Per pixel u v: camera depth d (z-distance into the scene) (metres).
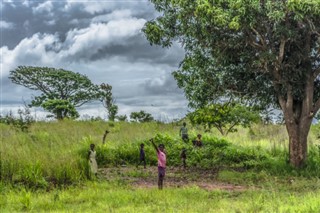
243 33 18.66
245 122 30.55
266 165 21.27
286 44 19.36
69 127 30.38
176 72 21.66
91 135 27.52
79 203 12.69
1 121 30.19
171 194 13.78
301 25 18.48
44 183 15.10
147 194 13.63
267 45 18.88
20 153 16.98
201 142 24.97
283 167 19.67
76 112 50.34
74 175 16.06
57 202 12.53
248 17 16.66
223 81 21.00
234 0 16.30
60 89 55.34
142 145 21.95
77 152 21.83
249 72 20.53
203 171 20.98
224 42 18.94
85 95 55.62
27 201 12.17
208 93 21.22
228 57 19.72
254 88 20.58
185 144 25.12
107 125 33.94
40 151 18.61
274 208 10.80
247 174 18.83
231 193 14.45
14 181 15.23
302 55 19.02
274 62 18.66
